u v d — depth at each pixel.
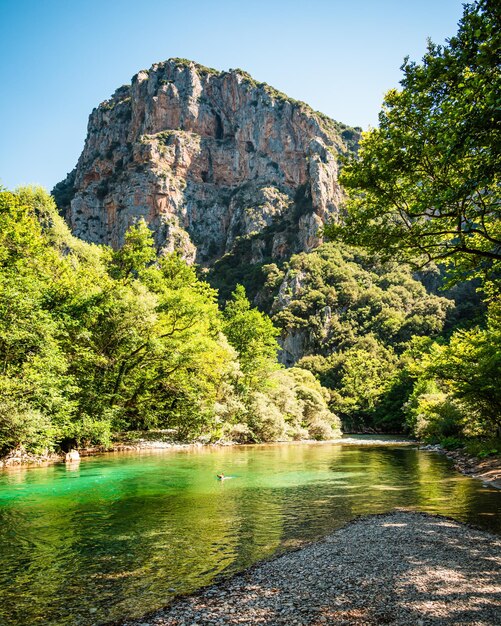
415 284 123.75
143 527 10.84
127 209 173.88
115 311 30.66
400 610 6.36
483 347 23.72
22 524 11.02
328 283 128.38
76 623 6.07
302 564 8.32
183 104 199.38
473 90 9.53
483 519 11.72
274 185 188.50
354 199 14.70
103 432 27.66
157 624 6.04
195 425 36.16
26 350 23.20
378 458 27.92
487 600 6.68
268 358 58.16
